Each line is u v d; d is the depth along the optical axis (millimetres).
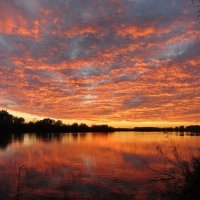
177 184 16516
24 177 21578
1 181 20125
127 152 38344
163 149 33250
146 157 30031
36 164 28078
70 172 23562
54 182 19984
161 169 21891
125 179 20641
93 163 28578
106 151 40875
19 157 33938
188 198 12945
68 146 52156
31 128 149250
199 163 13789
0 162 29484
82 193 17438
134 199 15961
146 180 19578
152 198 15531
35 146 52531
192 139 56562
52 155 36219
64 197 16344
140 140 71062
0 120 138625
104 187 18531
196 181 13047
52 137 99438
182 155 24516
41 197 16516
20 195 16719
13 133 140250
